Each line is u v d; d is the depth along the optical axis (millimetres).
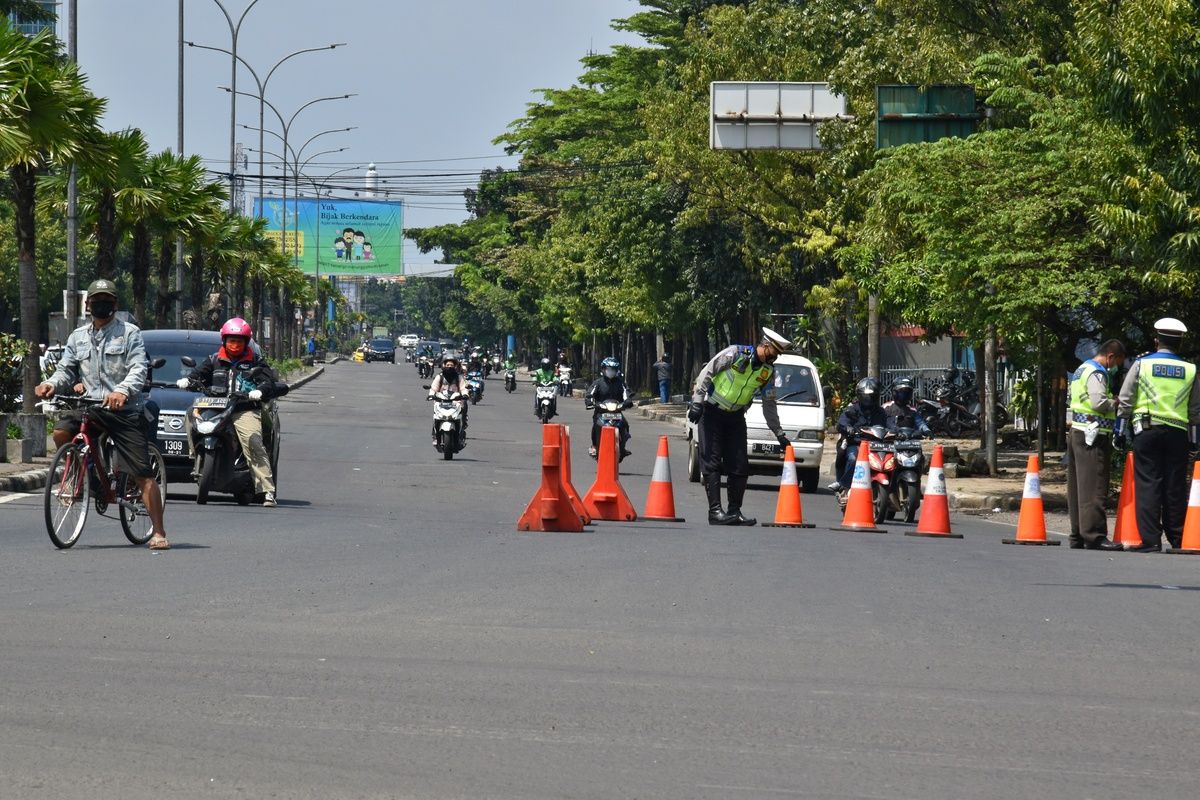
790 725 13242
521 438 73188
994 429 53125
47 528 24453
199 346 40469
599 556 25875
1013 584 23359
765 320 103625
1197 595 22516
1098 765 12062
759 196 79000
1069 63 46969
